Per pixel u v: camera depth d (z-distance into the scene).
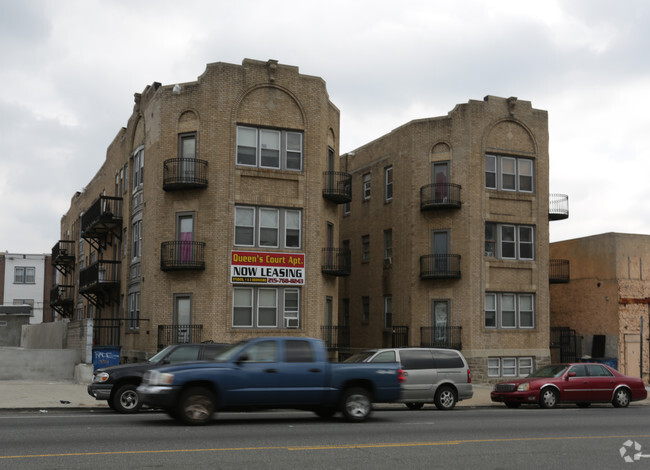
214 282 28.25
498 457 10.95
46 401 19.58
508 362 32.66
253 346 14.80
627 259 35.59
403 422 15.66
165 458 10.15
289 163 29.94
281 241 29.45
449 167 33.22
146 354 29.16
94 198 46.53
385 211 36.81
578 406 23.50
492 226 33.19
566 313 38.19
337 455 10.77
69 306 56.03
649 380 35.25
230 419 16.16
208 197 28.70
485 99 33.53
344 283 40.88
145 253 30.62
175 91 29.47
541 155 34.16
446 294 32.66
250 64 29.58
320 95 30.62
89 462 9.72
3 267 71.00
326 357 15.28
